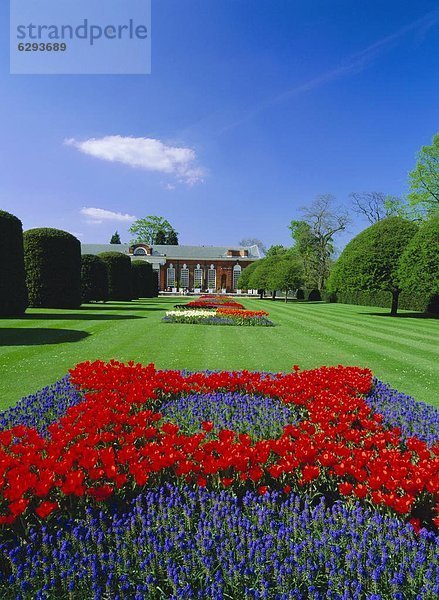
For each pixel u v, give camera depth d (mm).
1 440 3660
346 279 28250
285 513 2861
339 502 3055
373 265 27062
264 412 5066
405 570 2234
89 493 2840
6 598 2148
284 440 3600
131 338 13461
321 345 12789
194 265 79250
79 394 5879
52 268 25750
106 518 2807
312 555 2363
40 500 2865
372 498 2840
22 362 9328
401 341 13992
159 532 2625
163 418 4727
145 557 2369
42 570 2293
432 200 36625
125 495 3125
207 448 3447
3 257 19438
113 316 21234
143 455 3436
